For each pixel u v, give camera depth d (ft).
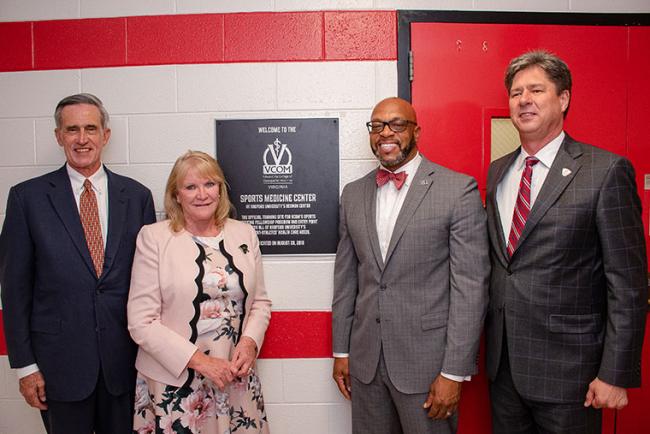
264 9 5.95
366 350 4.98
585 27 5.87
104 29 6.00
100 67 6.02
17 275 4.82
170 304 4.68
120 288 5.01
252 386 5.02
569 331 4.35
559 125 4.57
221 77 5.99
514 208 4.72
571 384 4.35
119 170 6.07
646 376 5.97
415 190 4.83
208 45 5.98
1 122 6.08
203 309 4.67
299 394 6.08
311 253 6.03
